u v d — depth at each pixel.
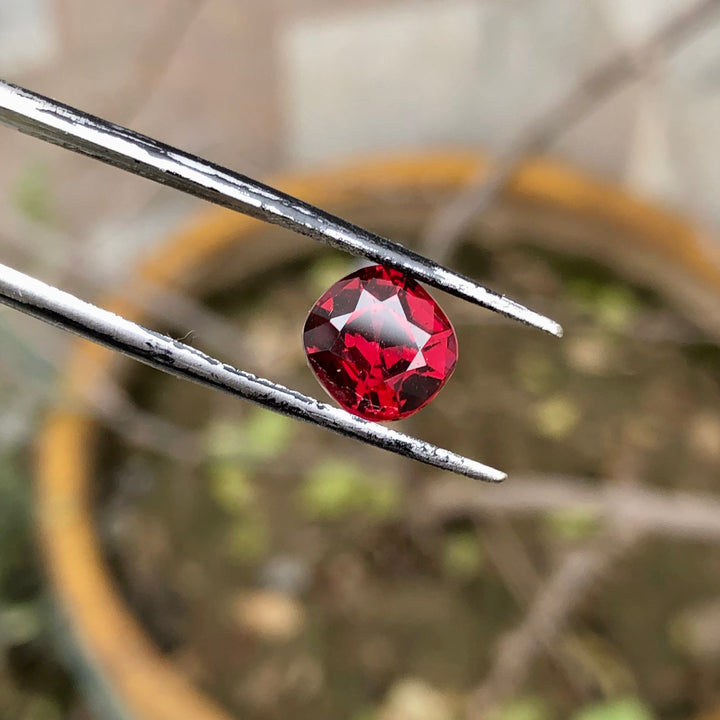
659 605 0.14
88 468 0.14
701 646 0.13
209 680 0.13
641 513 0.11
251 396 0.07
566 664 0.13
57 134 0.06
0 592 0.15
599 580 0.14
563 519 0.14
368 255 0.07
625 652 0.13
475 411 0.15
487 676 0.13
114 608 0.12
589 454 0.15
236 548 0.14
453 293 0.07
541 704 0.13
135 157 0.06
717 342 0.15
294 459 0.14
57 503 0.13
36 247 0.15
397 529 0.14
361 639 0.14
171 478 0.15
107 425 0.15
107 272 0.15
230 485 0.15
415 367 0.07
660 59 0.15
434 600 0.14
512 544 0.14
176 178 0.07
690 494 0.15
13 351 0.15
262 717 0.13
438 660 0.14
